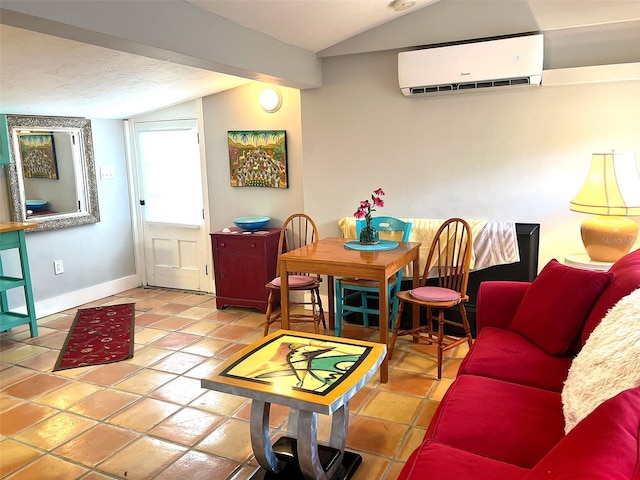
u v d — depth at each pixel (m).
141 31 2.35
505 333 2.62
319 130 4.32
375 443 2.51
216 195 5.06
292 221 4.75
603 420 1.09
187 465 2.38
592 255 3.21
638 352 1.51
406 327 3.96
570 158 3.59
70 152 4.77
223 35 2.93
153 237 5.45
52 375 3.36
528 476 1.10
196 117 4.98
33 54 2.91
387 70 4.01
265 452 2.16
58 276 4.75
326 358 2.22
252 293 4.56
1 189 4.26
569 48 3.50
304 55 3.92
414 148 4.03
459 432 1.75
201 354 3.66
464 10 3.63
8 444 2.58
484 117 3.77
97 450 2.51
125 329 4.21
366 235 3.63
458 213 3.97
